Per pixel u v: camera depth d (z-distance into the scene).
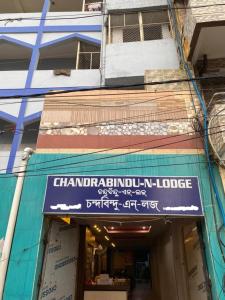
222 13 8.34
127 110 8.13
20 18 14.05
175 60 11.01
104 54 11.88
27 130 11.13
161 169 7.10
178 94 8.32
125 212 6.51
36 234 6.45
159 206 6.55
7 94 11.88
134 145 7.52
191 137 7.55
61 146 7.58
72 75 12.27
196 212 6.46
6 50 14.51
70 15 14.19
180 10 11.33
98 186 6.86
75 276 8.25
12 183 7.18
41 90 11.92
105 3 13.70
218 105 6.96
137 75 10.83
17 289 5.92
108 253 19.62
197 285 7.25
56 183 6.94
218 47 9.09
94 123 7.94
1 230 6.61
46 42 13.55
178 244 9.38
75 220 8.41
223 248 6.11
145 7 12.60
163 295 12.93
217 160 7.02
